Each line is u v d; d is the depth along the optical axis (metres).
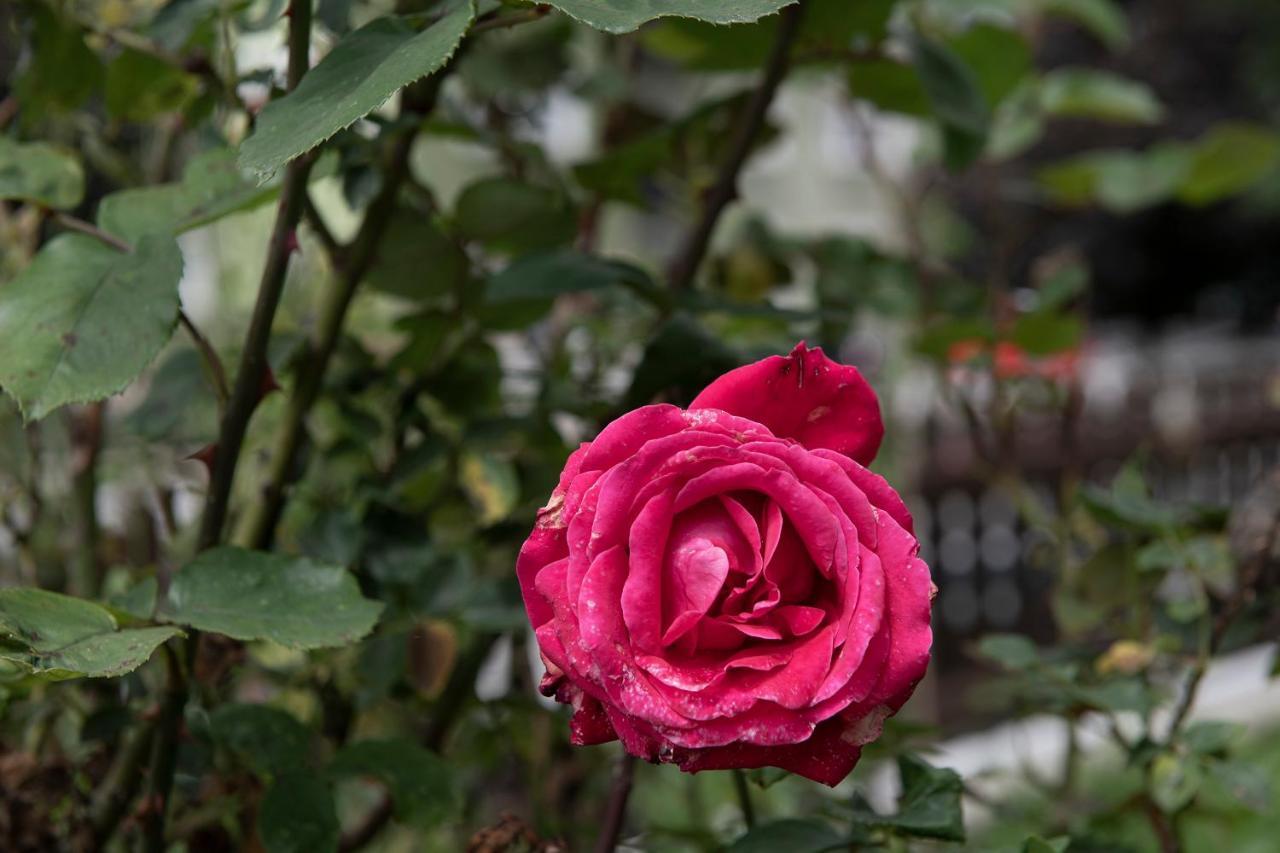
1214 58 6.48
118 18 0.98
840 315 0.97
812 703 0.67
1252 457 3.68
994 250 1.45
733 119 1.09
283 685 0.92
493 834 0.82
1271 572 0.94
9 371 0.75
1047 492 3.33
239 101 0.87
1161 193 1.51
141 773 0.85
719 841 0.99
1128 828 1.41
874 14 0.97
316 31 0.92
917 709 2.65
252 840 0.88
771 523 0.69
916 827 0.79
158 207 0.81
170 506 0.97
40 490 1.00
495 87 1.13
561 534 0.71
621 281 0.90
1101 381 5.71
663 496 0.68
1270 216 6.77
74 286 0.77
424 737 0.95
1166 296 7.52
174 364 0.92
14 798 0.84
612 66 1.25
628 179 1.04
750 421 0.70
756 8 0.69
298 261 1.05
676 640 0.68
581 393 1.02
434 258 0.93
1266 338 7.39
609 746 1.10
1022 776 1.17
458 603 0.91
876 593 0.68
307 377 0.89
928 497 3.18
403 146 0.87
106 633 0.73
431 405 1.02
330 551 0.90
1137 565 0.97
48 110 0.93
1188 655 0.97
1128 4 6.41
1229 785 0.89
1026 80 1.43
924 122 1.33
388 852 1.12
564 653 0.69
